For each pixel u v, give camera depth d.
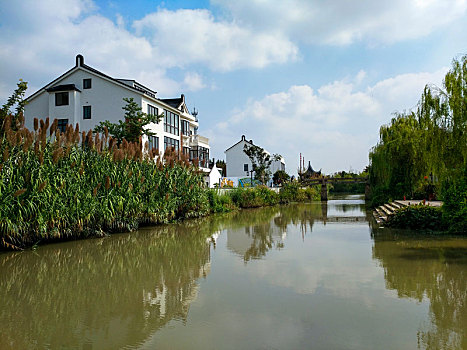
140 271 7.96
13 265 8.60
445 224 12.93
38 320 5.18
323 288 6.43
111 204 12.15
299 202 40.84
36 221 9.97
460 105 10.88
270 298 5.91
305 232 14.20
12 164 9.87
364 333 4.46
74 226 11.41
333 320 4.90
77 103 25.59
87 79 25.77
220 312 5.31
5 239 10.05
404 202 18.06
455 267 7.69
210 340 4.36
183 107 35.84
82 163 11.75
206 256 9.52
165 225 16.27
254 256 9.45
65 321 5.12
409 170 20.19
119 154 12.92
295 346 4.14
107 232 13.15
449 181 11.94
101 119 25.38
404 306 5.40
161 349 4.15
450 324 4.69
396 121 22.02
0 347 4.30
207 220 19.11
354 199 49.81
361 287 6.43
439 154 11.50
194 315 5.21
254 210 27.25
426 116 12.15
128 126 20.56
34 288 6.77
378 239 11.80
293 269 7.91
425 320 4.84
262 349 4.08
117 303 5.85
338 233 13.74
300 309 5.36
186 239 12.39
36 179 9.92
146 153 15.36
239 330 4.63
